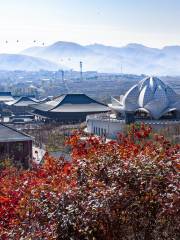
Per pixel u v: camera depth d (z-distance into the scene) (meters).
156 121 169.00
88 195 18.27
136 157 20.08
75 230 17.31
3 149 97.38
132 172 18.33
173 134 112.38
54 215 17.98
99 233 17.48
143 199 17.77
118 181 18.34
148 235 18.00
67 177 21.83
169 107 180.88
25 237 18.58
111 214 17.44
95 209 17.22
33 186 22.33
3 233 20.70
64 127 174.88
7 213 22.42
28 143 99.12
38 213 19.02
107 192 17.66
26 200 20.44
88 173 19.95
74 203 17.91
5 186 27.56
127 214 17.80
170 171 18.38
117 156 20.81
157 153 21.78
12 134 99.62
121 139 28.38
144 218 17.95
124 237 18.38
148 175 18.16
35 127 184.75
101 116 189.00
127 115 170.50
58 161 27.09
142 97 182.12
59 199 18.39
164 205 17.31
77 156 23.53
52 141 127.12
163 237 17.95
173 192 17.27
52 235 17.69
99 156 20.95
